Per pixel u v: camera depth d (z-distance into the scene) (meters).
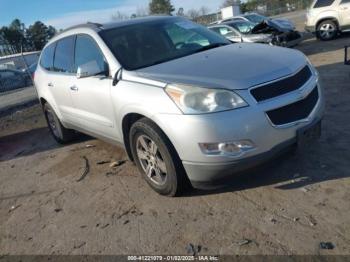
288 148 3.50
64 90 5.46
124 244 3.45
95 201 4.36
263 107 3.34
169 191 3.94
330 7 14.16
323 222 3.20
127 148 4.54
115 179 4.80
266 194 3.76
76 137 6.74
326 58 10.68
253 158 3.36
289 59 3.81
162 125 3.56
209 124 3.30
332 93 6.73
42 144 7.23
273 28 12.88
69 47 5.43
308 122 3.55
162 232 3.50
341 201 3.43
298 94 3.50
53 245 3.68
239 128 3.29
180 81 3.59
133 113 4.00
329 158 4.22
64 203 4.49
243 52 4.12
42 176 5.50
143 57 4.45
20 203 4.77
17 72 22.45
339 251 2.85
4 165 6.44
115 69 4.32
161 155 3.78
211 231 3.37
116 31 4.81
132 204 4.10
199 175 3.52
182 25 5.18
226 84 3.37
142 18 5.27
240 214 3.53
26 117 10.63
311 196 3.59
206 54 4.24
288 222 3.28
